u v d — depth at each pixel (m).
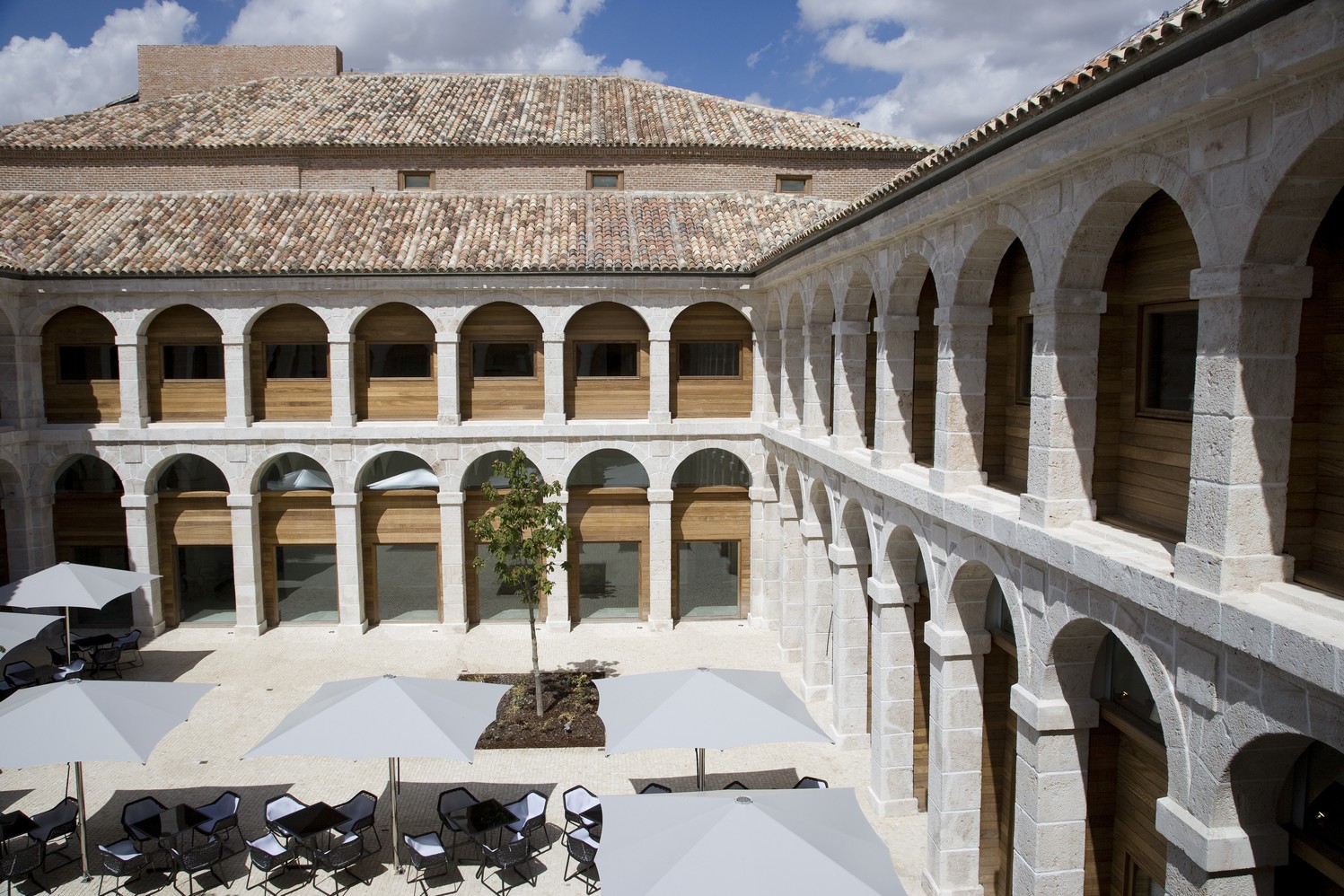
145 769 18.25
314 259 24.05
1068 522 10.41
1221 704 7.72
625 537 26.45
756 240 25.88
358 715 14.45
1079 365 10.30
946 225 12.80
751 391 26.27
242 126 29.12
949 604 13.08
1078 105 8.79
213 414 25.30
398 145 28.34
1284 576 7.70
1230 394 7.60
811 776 17.72
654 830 11.16
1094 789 11.55
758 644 25.05
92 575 20.97
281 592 26.33
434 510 26.02
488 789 17.41
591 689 21.73
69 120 29.34
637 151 28.89
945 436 12.93
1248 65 6.79
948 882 13.59
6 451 23.61
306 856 15.34
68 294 24.06
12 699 15.05
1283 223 7.25
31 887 14.66
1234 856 7.88
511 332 25.47
